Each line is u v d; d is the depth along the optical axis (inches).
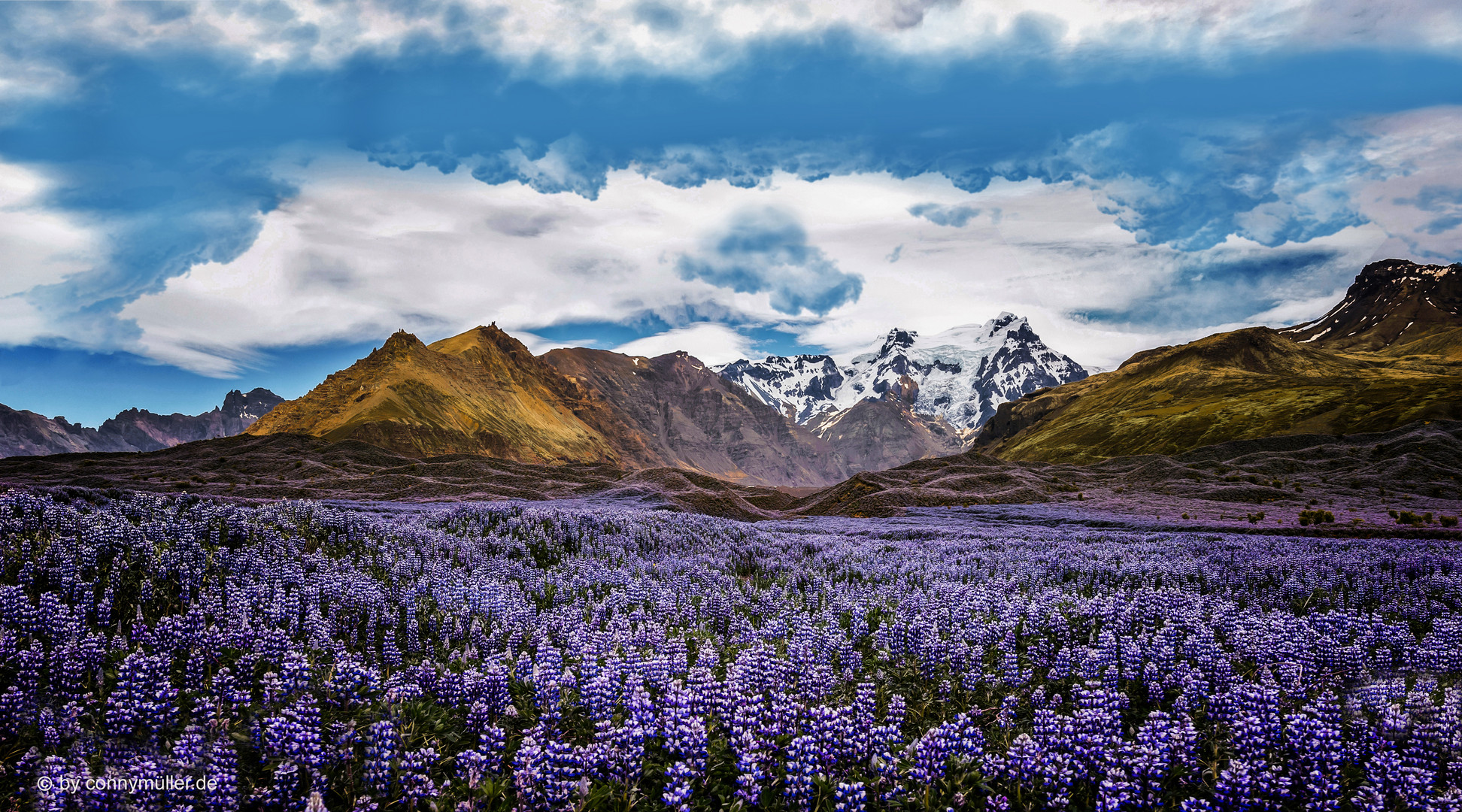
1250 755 374.9
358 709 393.4
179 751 319.0
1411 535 1894.7
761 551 1246.3
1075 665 545.0
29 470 4033.0
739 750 364.8
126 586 615.5
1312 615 672.4
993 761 373.4
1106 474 4557.1
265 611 568.4
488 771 346.6
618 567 988.6
